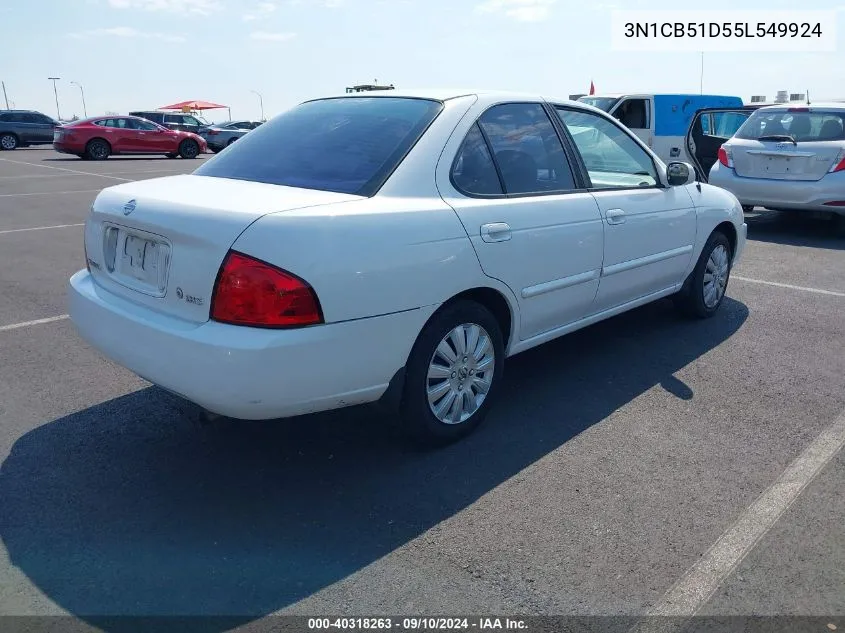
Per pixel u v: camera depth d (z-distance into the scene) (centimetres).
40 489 324
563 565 274
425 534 293
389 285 307
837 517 304
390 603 255
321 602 255
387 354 315
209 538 290
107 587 262
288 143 373
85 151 2447
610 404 414
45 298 630
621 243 439
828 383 444
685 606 253
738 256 593
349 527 298
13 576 268
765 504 313
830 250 839
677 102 1412
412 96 379
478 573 270
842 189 860
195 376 287
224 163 377
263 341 279
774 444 367
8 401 415
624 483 330
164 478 334
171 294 302
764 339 523
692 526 297
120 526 298
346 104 395
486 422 390
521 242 366
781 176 900
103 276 348
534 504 313
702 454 357
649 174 486
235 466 345
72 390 431
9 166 2111
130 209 324
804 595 258
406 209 320
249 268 280
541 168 399
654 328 548
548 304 397
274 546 286
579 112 442
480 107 374
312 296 285
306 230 286
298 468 343
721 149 960
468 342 356
